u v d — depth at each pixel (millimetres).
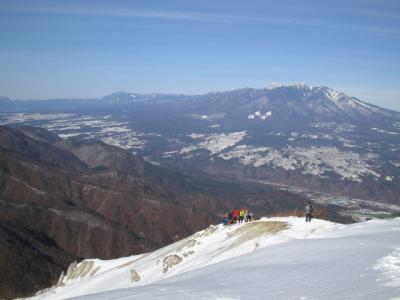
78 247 166375
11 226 156875
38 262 138625
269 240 40125
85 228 174250
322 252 27625
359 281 19953
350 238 30750
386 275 20156
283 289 20812
